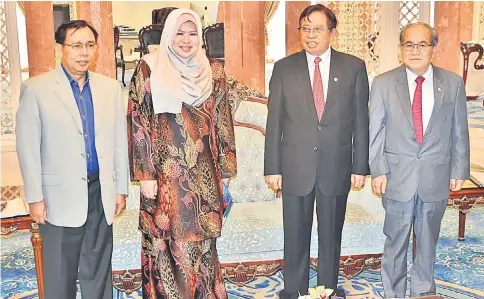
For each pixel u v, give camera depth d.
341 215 2.62
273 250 3.00
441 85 2.50
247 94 3.65
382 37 5.22
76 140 2.24
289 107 2.55
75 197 2.26
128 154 2.44
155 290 2.48
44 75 2.25
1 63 4.48
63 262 2.32
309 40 2.47
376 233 3.05
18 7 4.53
